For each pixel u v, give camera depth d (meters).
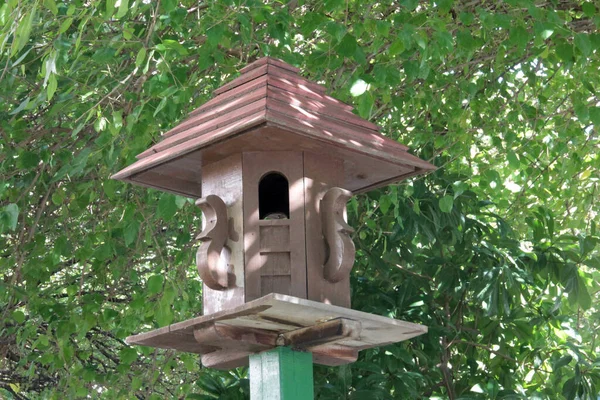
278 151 4.05
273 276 3.94
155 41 6.58
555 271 7.63
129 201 7.47
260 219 4.38
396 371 6.93
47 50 5.47
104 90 6.69
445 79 7.42
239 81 4.33
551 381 7.64
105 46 5.82
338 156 4.18
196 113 4.34
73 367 8.00
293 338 3.99
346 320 3.79
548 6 7.23
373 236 7.75
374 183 4.64
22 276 7.83
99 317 7.70
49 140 7.36
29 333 7.66
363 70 6.39
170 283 7.08
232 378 7.06
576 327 9.12
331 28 5.59
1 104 6.75
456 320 7.93
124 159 7.02
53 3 4.89
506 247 7.71
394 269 7.79
